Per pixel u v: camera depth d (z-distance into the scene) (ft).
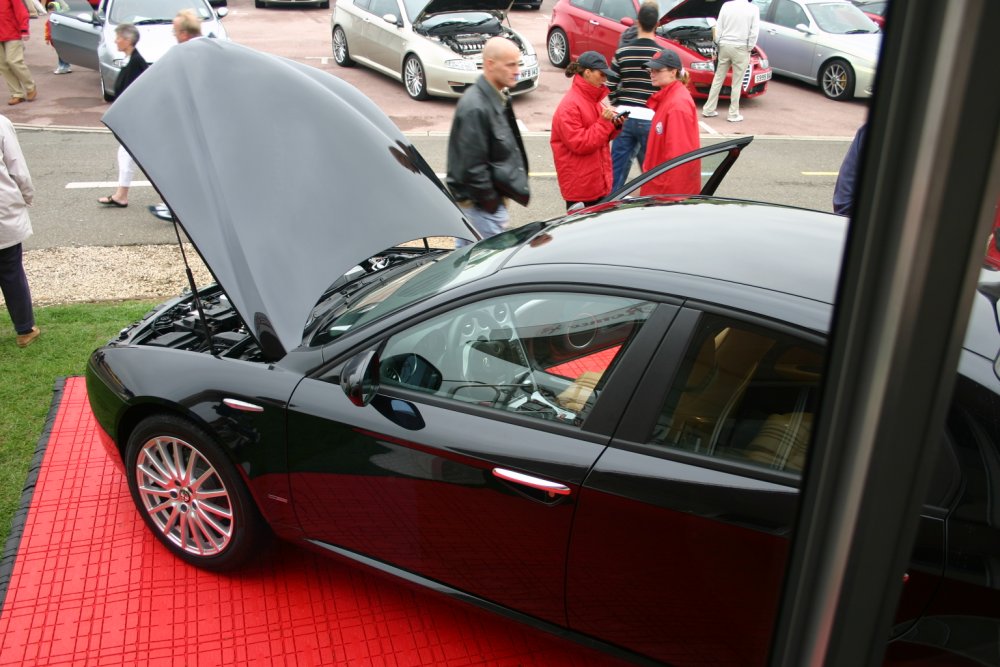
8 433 13.35
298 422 8.77
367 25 40.63
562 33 45.50
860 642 2.17
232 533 9.86
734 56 36.86
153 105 10.40
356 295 10.39
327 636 9.52
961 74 1.66
